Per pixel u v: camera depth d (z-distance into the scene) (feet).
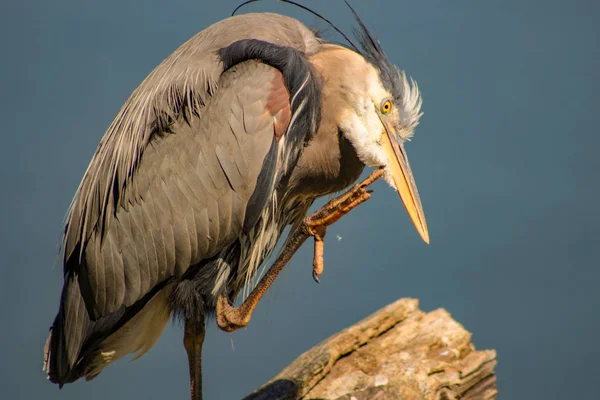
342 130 20.84
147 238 19.74
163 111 19.92
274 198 20.76
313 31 22.41
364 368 20.93
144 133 19.86
